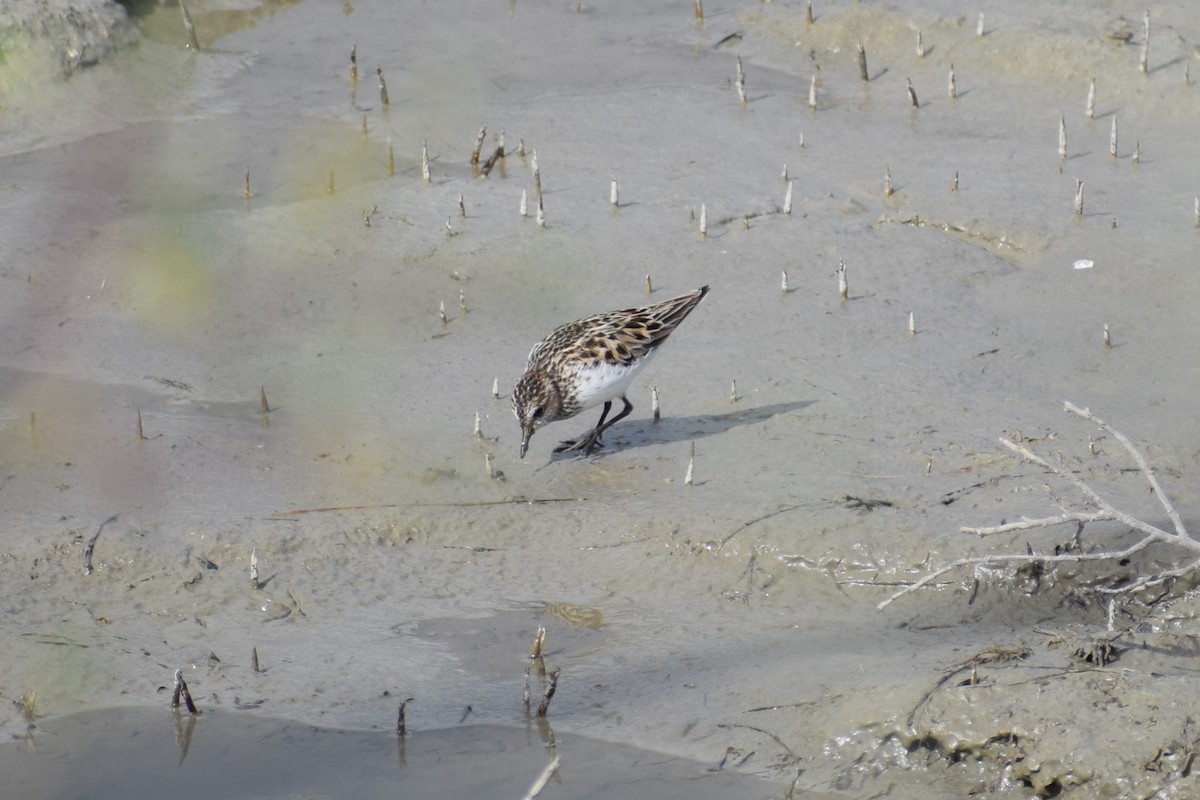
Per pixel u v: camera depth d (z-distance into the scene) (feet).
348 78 78.43
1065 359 50.37
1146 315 53.42
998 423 45.34
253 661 35.09
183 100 75.31
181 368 50.34
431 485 42.70
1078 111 71.92
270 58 81.30
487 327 53.42
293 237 59.52
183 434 45.16
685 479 42.55
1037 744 29.91
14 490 41.11
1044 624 35.63
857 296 54.80
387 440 45.29
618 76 78.02
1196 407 45.83
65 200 63.00
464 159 68.33
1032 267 57.82
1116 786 28.94
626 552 39.47
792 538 38.83
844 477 42.01
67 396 47.62
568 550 39.81
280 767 31.30
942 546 37.83
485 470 43.55
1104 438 43.88
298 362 50.88
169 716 33.09
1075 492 40.11
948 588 36.96
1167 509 32.83
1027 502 39.73
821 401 47.26
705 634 36.14
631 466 43.70
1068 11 79.87
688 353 50.98
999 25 78.79
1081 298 55.01
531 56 81.15
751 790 30.19
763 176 65.26
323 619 37.01
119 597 37.40
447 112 73.51
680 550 39.32
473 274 56.85
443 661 35.27
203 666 34.96
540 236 59.41
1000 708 30.73
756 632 36.17
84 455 43.55
